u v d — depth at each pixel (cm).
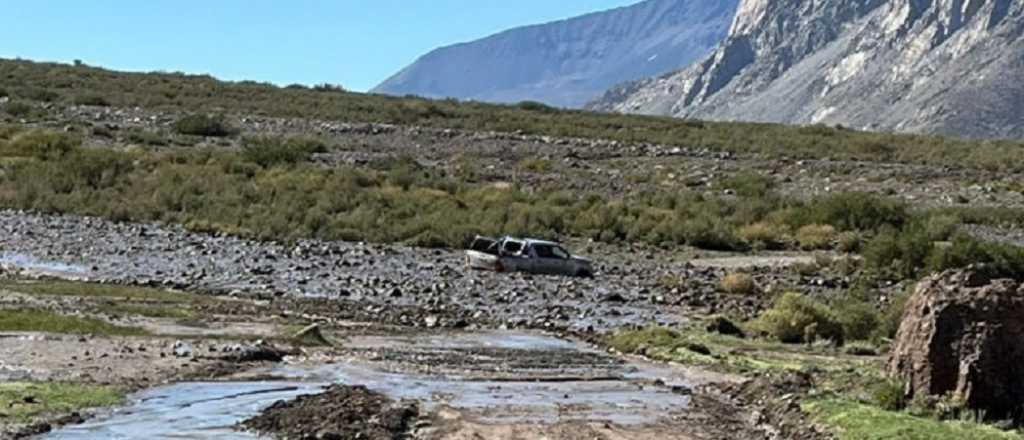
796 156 8238
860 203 5594
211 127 7794
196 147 7169
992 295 1842
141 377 2089
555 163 7500
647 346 2717
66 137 6650
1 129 6925
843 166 7738
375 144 7794
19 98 8544
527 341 2839
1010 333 1812
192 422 1758
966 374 1805
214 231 4938
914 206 6244
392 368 2358
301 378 2191
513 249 4238
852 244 5091
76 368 2114
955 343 1833
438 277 3981
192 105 9062
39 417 1719
